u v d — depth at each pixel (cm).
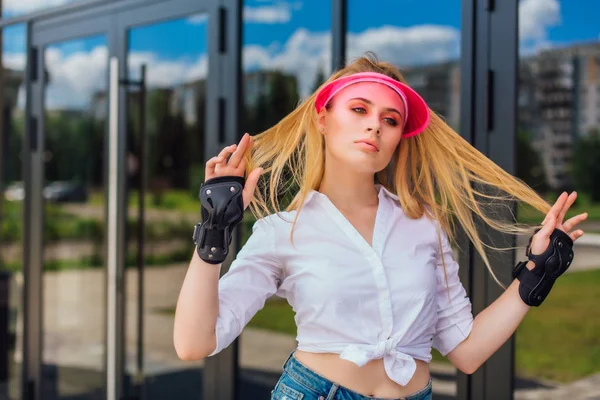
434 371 303
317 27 333
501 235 220
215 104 313
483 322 153
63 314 523
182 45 362
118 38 362
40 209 401
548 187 371
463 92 234
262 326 383
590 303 330
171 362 437
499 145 228
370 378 142
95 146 446
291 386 145
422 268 147
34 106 402
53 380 438
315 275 142
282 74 338
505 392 230
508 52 226
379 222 149
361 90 143
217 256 129
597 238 342
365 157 142
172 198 414
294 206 151
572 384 309
